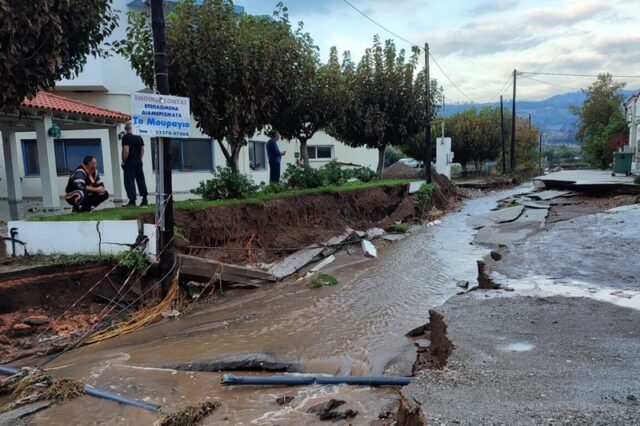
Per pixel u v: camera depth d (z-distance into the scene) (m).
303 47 13.64
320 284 8.70
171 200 7.87
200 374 5.06
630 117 31.25
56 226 7.72
